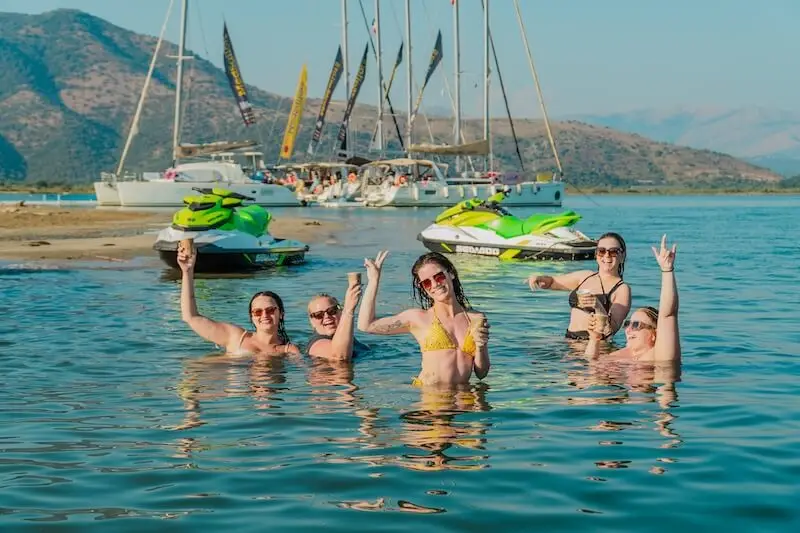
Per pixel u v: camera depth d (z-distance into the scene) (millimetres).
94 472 5711
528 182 69812
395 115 80062
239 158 71812
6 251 23312
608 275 10961
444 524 4816
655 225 41625
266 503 5145
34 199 89000
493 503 5121
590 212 61562
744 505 5066
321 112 82188
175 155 67125
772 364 9258
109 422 6984
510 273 19172
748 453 6047
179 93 67500
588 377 8617
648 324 9695
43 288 16109
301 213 54312
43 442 6410
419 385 8273
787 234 33969
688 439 6406
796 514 4926
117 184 60156
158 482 5516
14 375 8859
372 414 7207
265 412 7301
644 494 5262
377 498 5215
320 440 6445
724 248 26438
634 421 6938
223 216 19875
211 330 10086
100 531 4730
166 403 7645
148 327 11836
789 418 7004
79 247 24656
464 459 5969
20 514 4969
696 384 8289
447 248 24219
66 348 10328
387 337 11008
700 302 14305
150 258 21984
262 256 19844
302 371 9023
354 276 9445
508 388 8117
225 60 70500
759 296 15078
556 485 5426
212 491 5348
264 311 9961
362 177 70750
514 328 11750
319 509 5043
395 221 43781
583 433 6594
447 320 8359
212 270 19609
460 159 79125
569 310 13398
